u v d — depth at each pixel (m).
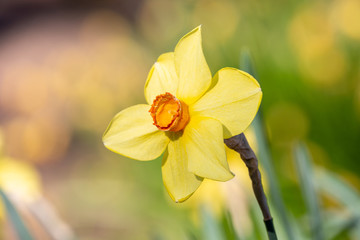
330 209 0.88
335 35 1.21
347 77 1.09
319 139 1.05
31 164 2.03
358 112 1.01
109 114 1.85
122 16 3.12
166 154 0.49
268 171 0.58
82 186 1.46
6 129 2.16
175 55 0.49
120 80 1.86
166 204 1.20
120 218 1.28
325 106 1.05
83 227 1.39
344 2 1.23
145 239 1.22
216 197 0.84
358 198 0.68
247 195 0.69
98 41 2.68
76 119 2.00
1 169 0.81
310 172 0.61
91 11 3.44
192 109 0.48
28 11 3.69
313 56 1.19
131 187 1.32
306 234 0.71
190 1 1.61
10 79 2.61
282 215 0.59
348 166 1.00
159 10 1.83
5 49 3.26
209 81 0.48
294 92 1.09
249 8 1.32
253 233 0.65
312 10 1.32
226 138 0.47
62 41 3.12
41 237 0.87
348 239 0.79
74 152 2.00
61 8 3.63
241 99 0.47
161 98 0.48
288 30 1.29
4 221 0.69
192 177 0.48
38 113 2.19
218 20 1.42
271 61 1.17
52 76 2.25
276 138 1.09
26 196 0.75
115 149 0.49
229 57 1.25
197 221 0.87
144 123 0.49
